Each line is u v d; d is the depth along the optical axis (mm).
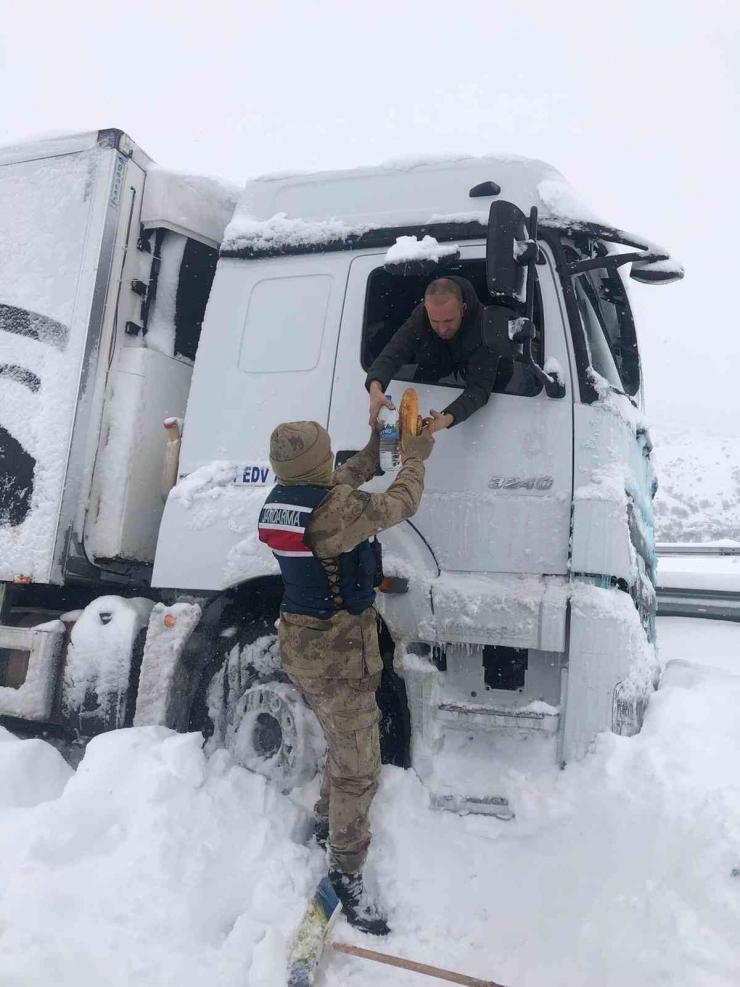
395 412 3541
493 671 3449
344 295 3809
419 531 3484
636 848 2846
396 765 3535
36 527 3912
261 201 4090
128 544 4020
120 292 4164
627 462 3545
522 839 3133
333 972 2656
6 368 4137
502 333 3246
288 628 3031
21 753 3422
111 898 2617
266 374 3857
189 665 3740
